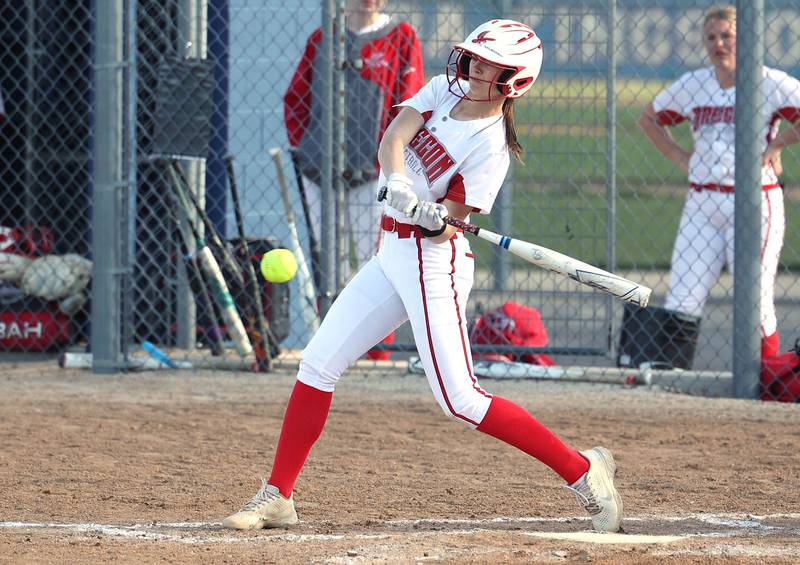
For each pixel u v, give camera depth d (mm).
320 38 28422
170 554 13719
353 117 28328
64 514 16266
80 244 35844
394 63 28422
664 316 27219
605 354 27969
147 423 23062
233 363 29172
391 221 14695
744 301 25797
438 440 21656
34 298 32594
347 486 18094
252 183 32938
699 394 26844
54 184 35688
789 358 25719
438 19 32812
